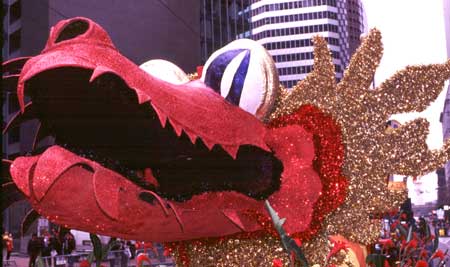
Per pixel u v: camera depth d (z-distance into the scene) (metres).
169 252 3.45
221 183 2.88
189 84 3.06
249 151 2.98
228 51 3.11
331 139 3.21
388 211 3.30
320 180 3.16
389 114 3.35
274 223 2.59
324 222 3.17
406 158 3.32
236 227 3.01
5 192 2.52
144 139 2.67
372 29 3.40
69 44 2.48
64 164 2.37
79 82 2.53
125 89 2.55
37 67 2.37
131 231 2.67
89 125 2.57
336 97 3.29
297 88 3.30
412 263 3.88
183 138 2.79
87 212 2.51
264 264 3.15
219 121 2.86
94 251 2.84
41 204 2.46
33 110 2.64
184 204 2.76
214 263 3.24
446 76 3.36
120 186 2.48
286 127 3.18
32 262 6.98
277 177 3.08
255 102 3.05
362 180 3.25
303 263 2.56
